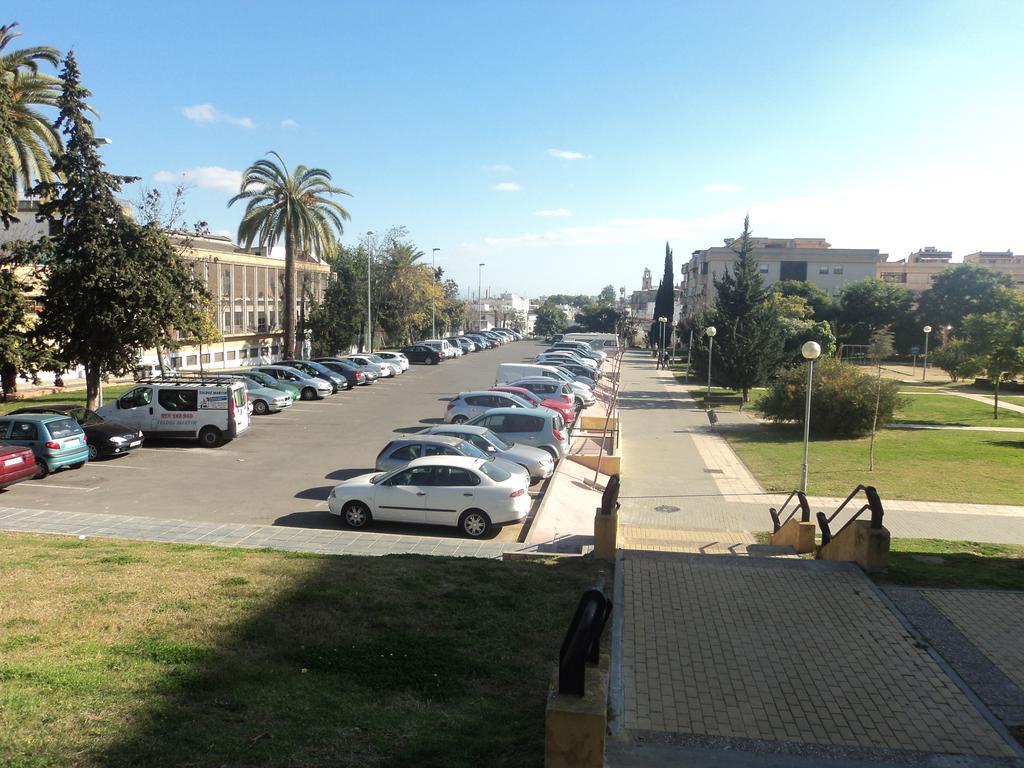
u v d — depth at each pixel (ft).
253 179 135.33
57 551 36.58
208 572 31.24
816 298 234.58
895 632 25.16
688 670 22.25
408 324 223.51
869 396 94.63
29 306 85.81
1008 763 17.78
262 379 109.91
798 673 22.13
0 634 22.90
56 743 16.05
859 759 17.74
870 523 32.14
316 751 16.30
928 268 343.67
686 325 244.63
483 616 26.05
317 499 55.98
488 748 16.85
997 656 23.50
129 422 76.48
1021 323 113.09
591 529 51.29
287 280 139.03
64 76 82.99
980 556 36.27
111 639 22.65
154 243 88.12
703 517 57.26
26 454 56.75
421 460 48.44
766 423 107.96
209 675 20.02
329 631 24.00
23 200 128.26
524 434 68.69
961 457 81.76
